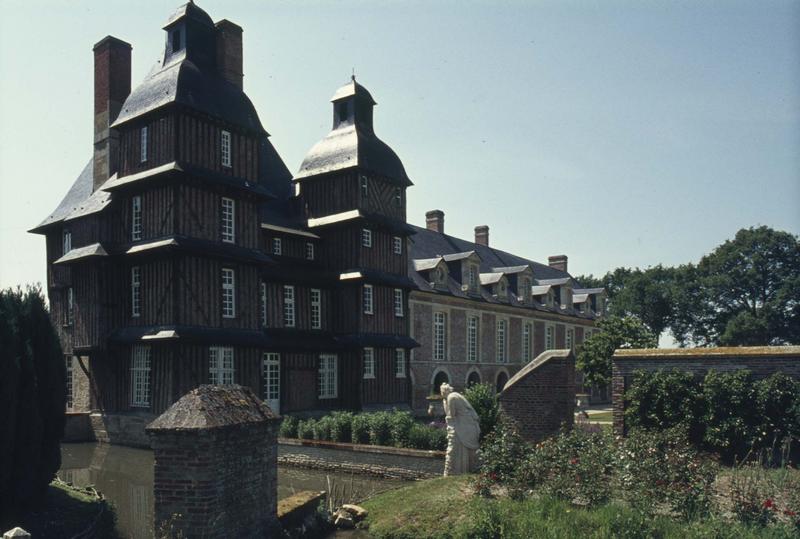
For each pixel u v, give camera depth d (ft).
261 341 73.15
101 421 72.95
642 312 183.11
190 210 68.49
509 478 34.19
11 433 30.99
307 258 90.38
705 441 41.47
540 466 33.65
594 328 166.91
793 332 162.50
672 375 43.24
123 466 57.67
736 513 28.43
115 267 73.41
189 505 24.95
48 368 34.96
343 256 88.99
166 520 25.14
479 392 54.44
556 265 188.03
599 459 33.01
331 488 47.16
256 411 29.04
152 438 25.67
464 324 118.32
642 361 44.96
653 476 30.53
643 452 32.17
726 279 170.60
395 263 94.43
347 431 61.93
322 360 85.81
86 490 39.86
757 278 167.94
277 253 86.28
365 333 87.97
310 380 83.46
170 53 76.43
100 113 84.17
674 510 29.07
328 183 91.09
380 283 90.02
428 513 33.60
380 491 45.14
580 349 110.22
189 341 66.03
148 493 46.34
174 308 65.72
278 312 81.87
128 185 70.95
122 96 84.64
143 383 69.41
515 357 133.69
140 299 69.92
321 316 87.71
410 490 38.01
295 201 94.73
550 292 147.84
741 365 42.06
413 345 94.43
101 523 34.40
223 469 25.81
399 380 93.35
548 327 147.13
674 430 36.40
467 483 36.78
